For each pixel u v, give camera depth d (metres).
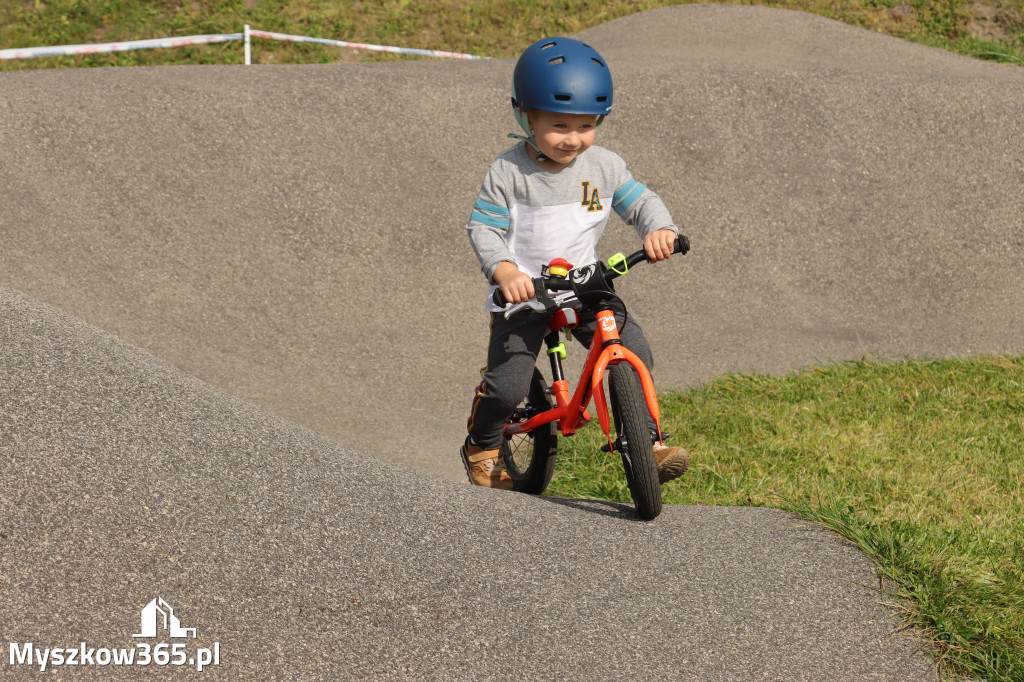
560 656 2.60
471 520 3.24
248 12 15.16
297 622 2.58
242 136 8.67
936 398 5.47
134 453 3.03
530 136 3.44
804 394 5.60
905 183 9.21
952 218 8.87
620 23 13.95
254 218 7.96
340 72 9.79
